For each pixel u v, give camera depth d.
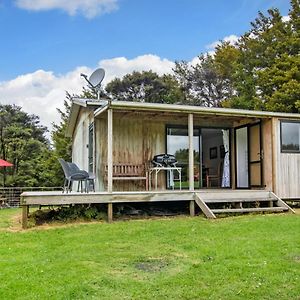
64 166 9.09
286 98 20.27
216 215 8.87
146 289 3.71
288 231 6.57
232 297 3.50
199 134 11.77
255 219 8.04
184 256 4.98
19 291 3.66
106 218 8.71
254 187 11.21
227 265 4.47
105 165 10.46
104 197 8.51
